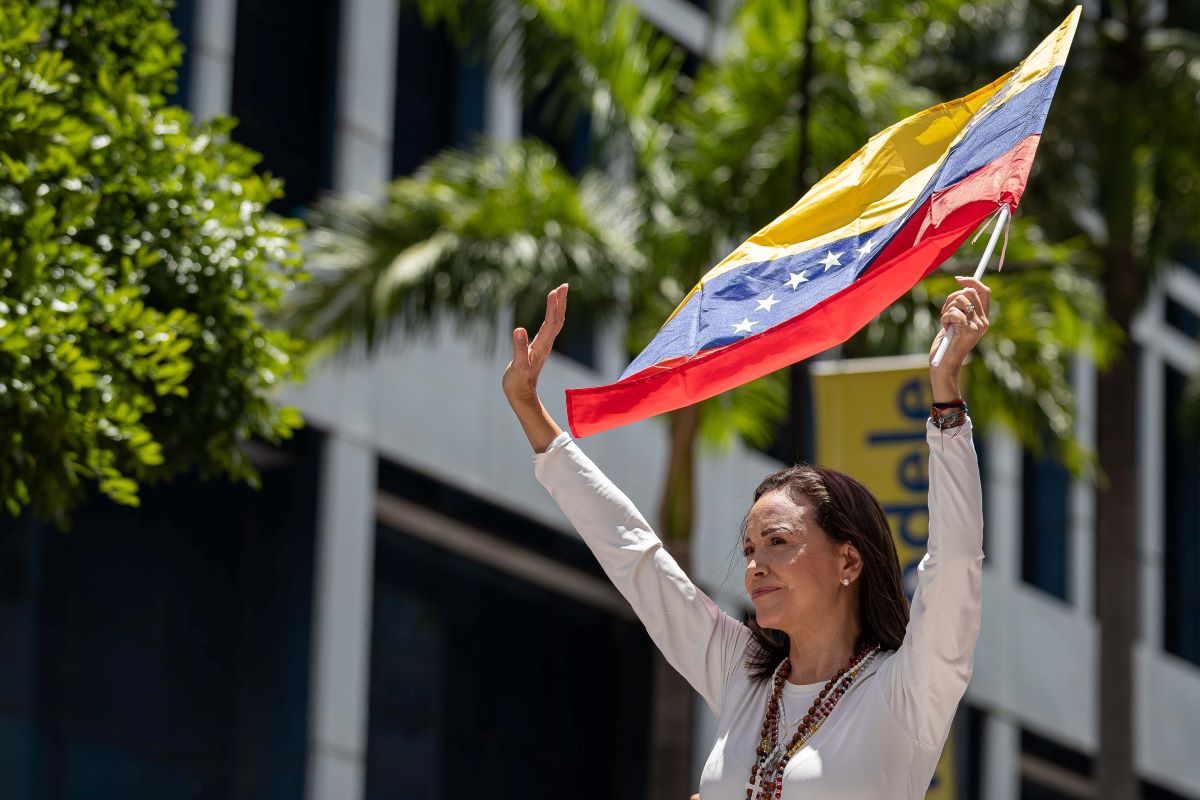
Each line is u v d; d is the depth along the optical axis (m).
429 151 37.66
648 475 38.53
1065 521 52.28
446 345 36.12
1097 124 29.44
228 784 33.50
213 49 32.69
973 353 25.48
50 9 14.30
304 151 35.00
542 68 25.52
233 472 14.57
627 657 41.03
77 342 13.06
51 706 31.59
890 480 20.52
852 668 6.51
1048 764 51.69
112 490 13.34
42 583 31.86
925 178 7.75
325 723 33.44
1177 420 43.16
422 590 37.62
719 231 25.20
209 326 14.30
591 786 40.25
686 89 26.83
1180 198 31.06
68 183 13.45
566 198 25.14
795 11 24.81
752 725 6.66
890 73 25.55
